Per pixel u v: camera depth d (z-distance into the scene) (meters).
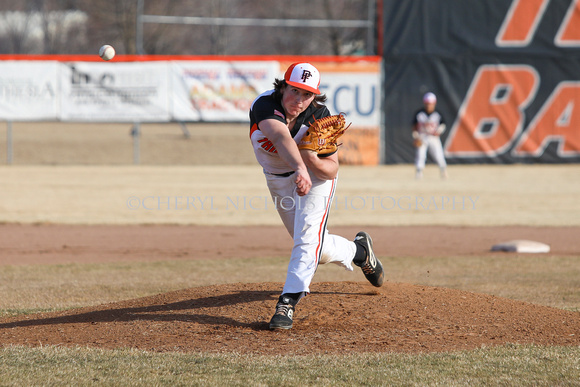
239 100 68.75
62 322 16.78
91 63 66.94
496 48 70.38
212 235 37.09
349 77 69.56
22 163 72.19
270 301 17.48
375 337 15.02
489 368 12.86
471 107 71.00
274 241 35.53
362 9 130.88
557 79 71.12
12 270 27.47
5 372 12.58
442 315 16.64
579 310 19.50
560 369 12.82
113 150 85.19
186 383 11.95
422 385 11.88
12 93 66.12
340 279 25.98
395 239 35.72
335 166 15.05
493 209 45.69
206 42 166.88
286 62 68.94
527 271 27.19
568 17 70.56
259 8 169.12
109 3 151.75
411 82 70.25
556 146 72.06
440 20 69.75
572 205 47.41
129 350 14.08
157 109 68.19
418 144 60.91
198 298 18.17
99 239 35.62
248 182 58.66
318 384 11.93
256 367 12.88
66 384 11.93
